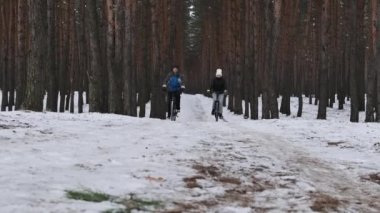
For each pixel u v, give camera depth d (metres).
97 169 5.33
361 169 6.77
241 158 6.91
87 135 8.52
